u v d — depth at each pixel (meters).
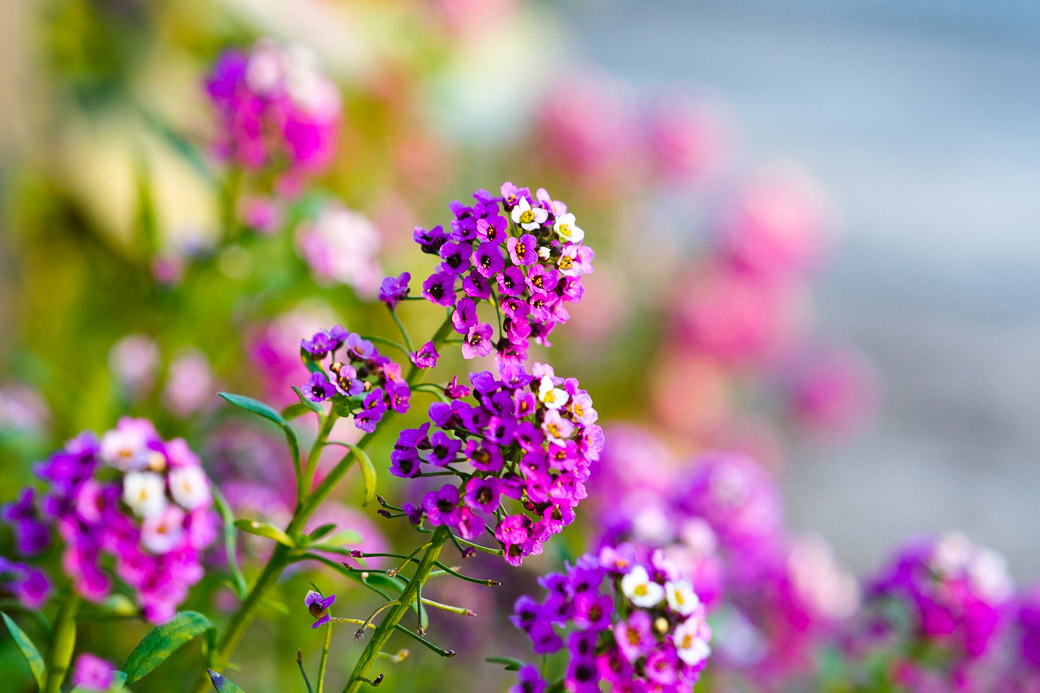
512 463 0.37
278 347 0.52
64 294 0.69
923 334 1.51
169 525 0.39
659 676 0.37
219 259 0.47
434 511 0.37
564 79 1.12
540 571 0.49
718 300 0.98
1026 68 2.83
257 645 0.48
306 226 0.48
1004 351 1.49
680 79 2.22
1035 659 0.47
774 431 1.20
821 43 2.85
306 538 0.39
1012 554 1.05
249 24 0.73
